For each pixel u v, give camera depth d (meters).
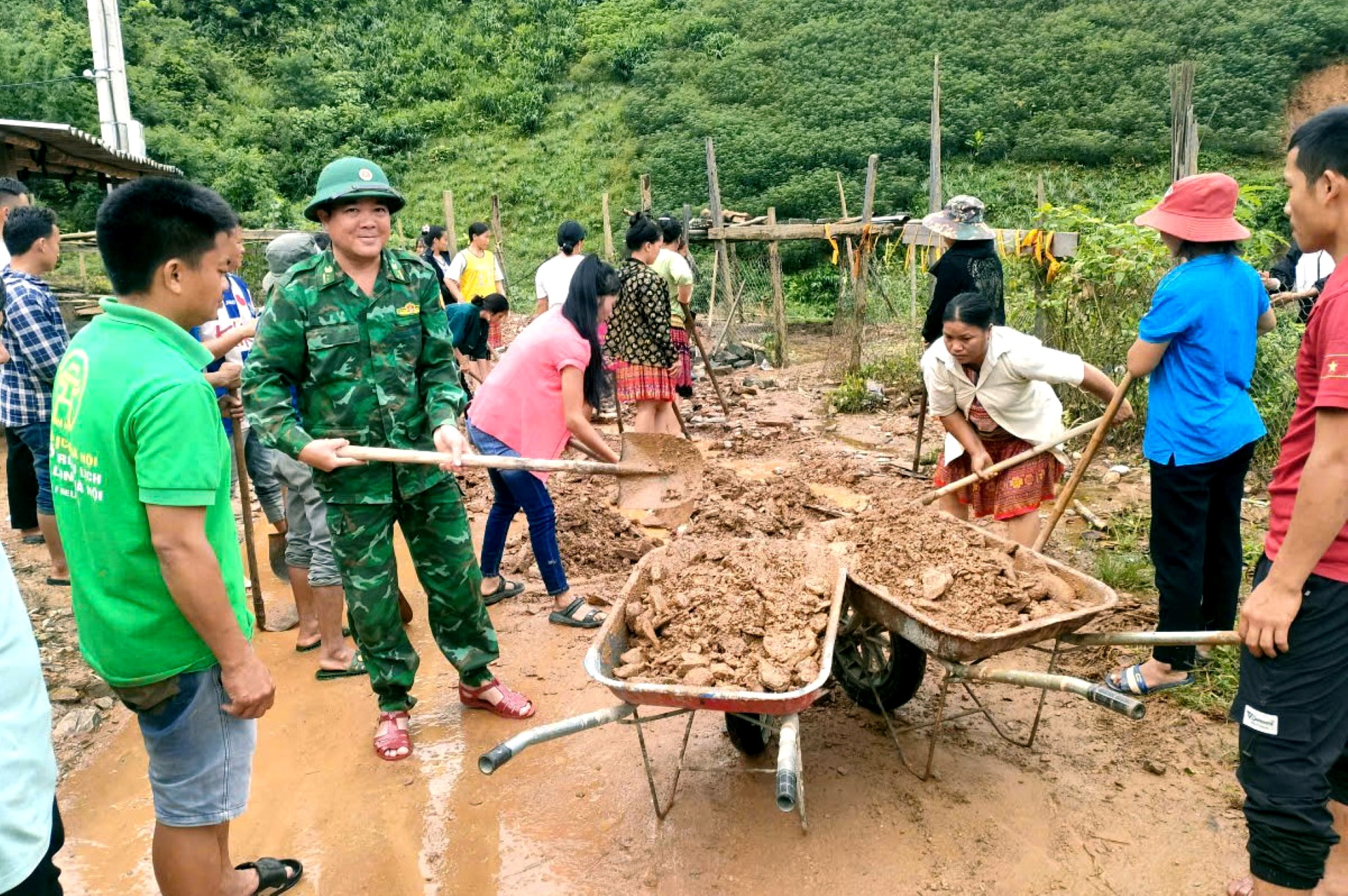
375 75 34.00
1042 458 4.45
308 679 4.55
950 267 6.49
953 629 3.19
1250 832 2.55
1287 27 25.73
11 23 29.75
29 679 1.91
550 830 3.38
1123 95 25.11
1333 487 2.22
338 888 3.12
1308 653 2.38
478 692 4.15
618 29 34.41
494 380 4.76
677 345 9.14
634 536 6.15
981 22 29.23
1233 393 3.68
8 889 1.85
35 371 5.13
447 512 3.82
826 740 3.86
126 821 3.53
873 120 25.48
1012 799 3.43
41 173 14.45
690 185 24.97
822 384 11.27
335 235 3.42
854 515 4.22
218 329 4.77
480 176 29.12
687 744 3.88
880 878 3.06
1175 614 3.81
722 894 3.02
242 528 6.71
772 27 32.06
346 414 3.55
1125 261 7.22
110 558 2.29
